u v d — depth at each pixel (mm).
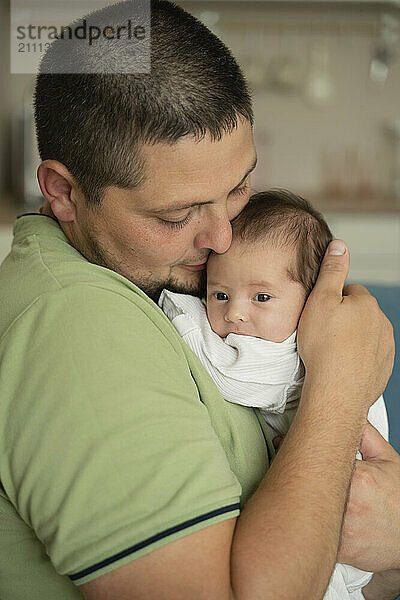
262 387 1020
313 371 909
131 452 731
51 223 1020
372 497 962
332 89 3783
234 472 945
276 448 1070
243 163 892
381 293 1655
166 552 709
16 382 797
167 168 843
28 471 759
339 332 932
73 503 727
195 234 931
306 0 3520
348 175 3812
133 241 919
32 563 888
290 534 748
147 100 823
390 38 3711
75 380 761
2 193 3555
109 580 718
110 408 747
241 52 3701
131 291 896
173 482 725
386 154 3805
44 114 929
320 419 853
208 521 725
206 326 1076
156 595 710
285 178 3844
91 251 964
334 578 1036
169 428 751
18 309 847
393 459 1037
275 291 1054
